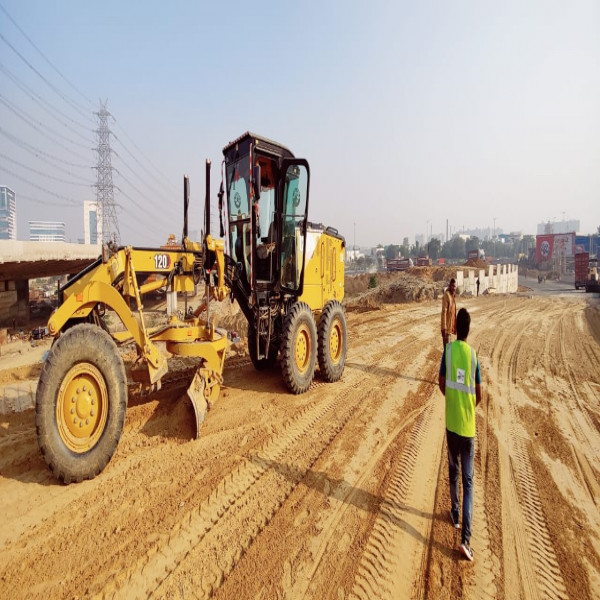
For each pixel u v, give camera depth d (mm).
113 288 4371
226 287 5875
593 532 3646
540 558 3264
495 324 16062
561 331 14766
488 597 2826
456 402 3510
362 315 18281
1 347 12789
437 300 26734
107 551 3027
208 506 3609
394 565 3055
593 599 2875
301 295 7348
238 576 2846
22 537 3145
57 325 4023
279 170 6820
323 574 2908
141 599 2621
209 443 4809
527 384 8117
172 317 5309
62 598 2605
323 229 8156
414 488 4129
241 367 8180
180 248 5438
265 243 6781
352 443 5035
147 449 4605
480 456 4973
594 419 6391
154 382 4754
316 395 6684
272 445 4844
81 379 3947
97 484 3887
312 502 3760
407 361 9508
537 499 4113
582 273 44125
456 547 3312
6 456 4301
